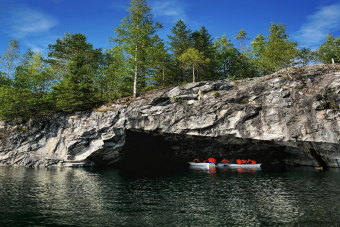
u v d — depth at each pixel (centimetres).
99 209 1405
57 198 1664
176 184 2238
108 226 1138
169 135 3669
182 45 4859
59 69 4909
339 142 2672
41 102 3841
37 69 4975
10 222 1186
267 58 4025
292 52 3719
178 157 4594
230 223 1174
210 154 4569
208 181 2406
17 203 1528
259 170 3391
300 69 3303
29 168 3403
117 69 4541
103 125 3525
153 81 4906
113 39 3947
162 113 3438
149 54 4078
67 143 3644
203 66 4662
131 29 3884
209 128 3288
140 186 2133
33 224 1159
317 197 1653
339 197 1642
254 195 1747
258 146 4259
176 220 1218
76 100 3753
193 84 3622
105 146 3591
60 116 3838
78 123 3688
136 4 3975
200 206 1465
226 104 3253
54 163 3650
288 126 2919
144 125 3456
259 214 1305
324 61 4466
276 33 4612
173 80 4881
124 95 4497
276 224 1156
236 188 2022
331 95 2819
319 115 2780
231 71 5288
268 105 3086
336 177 2509
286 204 1491
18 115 3912
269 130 3020
